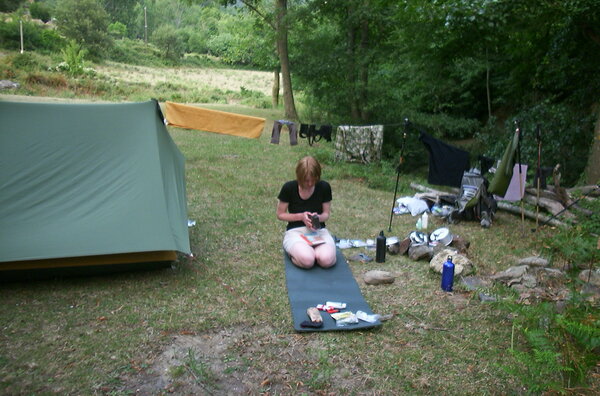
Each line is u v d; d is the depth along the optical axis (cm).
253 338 348
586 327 280
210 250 523
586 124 1189
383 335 358
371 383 300
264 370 310
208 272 464
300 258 465
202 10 6588
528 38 1290
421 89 1619
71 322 361
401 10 1316
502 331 367
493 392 295
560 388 268
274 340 346
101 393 282
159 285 432
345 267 479
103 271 443
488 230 641
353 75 1620
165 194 475
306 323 361
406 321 381
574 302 357
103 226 431
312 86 1767
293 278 449
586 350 290
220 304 399
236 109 2209
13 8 5138
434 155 675
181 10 7644
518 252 548
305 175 458
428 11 1214
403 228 632
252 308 393
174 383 293
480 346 345
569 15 989
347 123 1597
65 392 281
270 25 2045
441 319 384
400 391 294
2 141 449
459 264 473
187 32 6341
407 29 1341
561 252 500
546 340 290
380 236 504
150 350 328
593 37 1044
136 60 4741
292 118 1927
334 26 1759
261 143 1302
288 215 484
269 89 3656
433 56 1388
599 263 488
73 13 4447
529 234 625
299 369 313
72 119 482
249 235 574
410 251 523
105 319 367
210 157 1071
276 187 829
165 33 5262
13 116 466
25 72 2592
